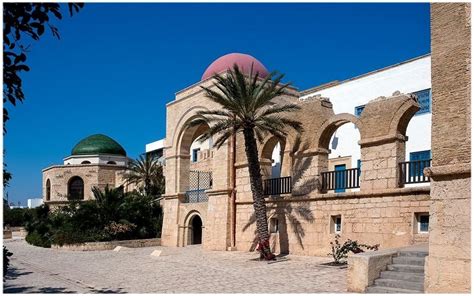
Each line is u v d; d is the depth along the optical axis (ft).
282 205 70.18
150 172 137.39
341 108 89.35
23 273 60.49
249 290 40.09
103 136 187.73
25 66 17.69
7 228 189.26
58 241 101.14
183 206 96.94
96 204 105.19
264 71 96.17
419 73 76.64
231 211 80.33
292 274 48.67
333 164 88.99
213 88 88.28
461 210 29.53
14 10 17.19
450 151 30.63
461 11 30.96
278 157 99.45
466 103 30.04
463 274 28.91
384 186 54.75
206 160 123.03
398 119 54.13
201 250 83.46
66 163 181.57
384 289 33.99
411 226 51.11
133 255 81.41
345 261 56.65
